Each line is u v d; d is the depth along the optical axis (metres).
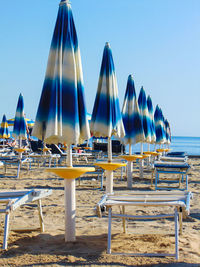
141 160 10.86
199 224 4.89
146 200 3.82
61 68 3.81
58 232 4.41
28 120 21.77
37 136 3.87
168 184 9.63
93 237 4.15
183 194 4.08
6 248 3.61
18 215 5.42
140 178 10.83
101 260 3.27
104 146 21.28
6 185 9.02
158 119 15.30
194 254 3.47
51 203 6.48
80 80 3.96
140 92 10.28
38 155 12.99
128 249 3.63
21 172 12.45
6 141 24.88
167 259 3.31
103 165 5.70
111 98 5.60
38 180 10.25
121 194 4.17
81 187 8.82
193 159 22.47
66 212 3.97
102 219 5.20
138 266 3.12
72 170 3.79
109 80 5.63
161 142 15.17
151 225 4.83
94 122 5.68
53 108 3.68
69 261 3.25
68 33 3.90
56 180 10.31
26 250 3.62
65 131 3.73
